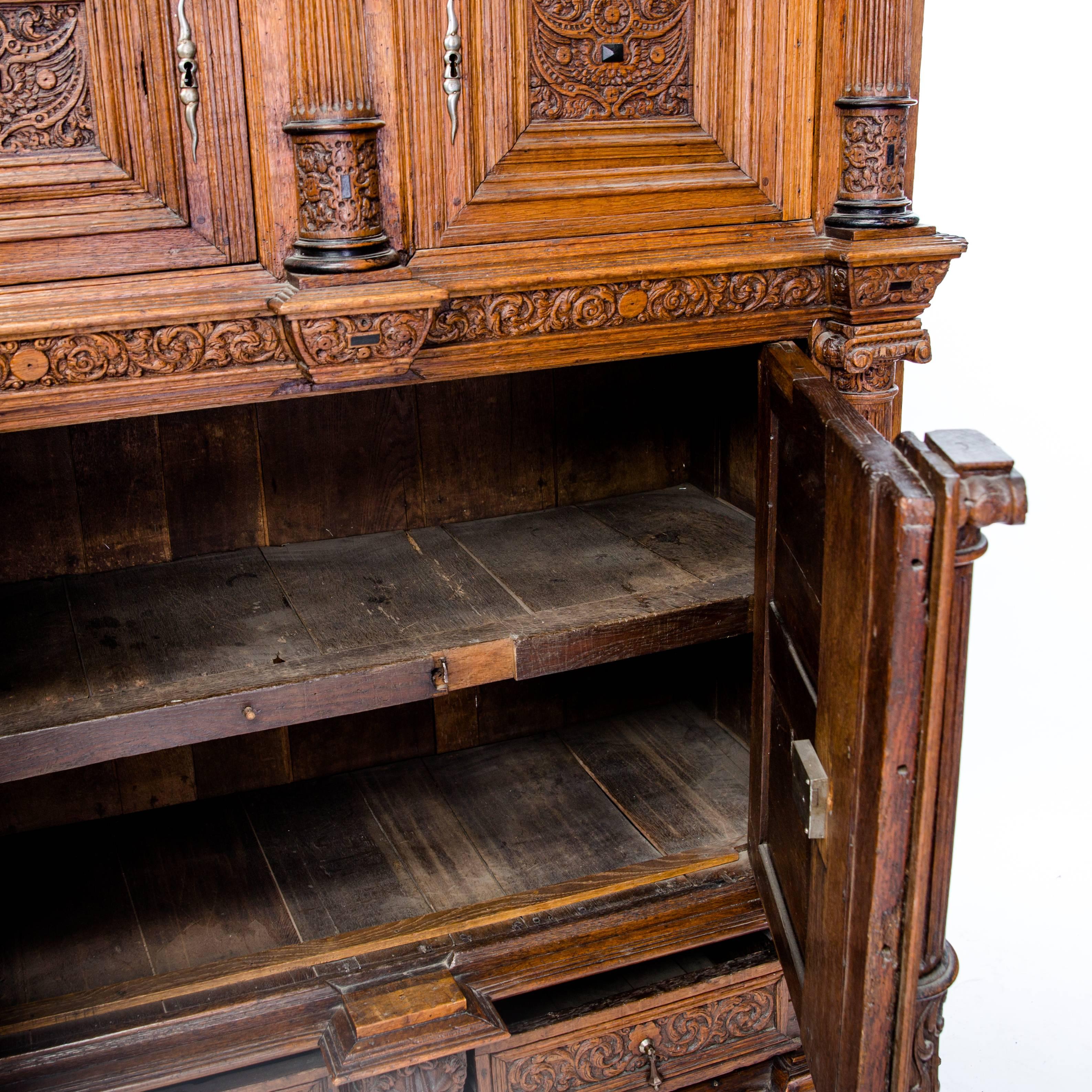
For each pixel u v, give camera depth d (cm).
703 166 164
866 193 168
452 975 170
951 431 113
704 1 159
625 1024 179
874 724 115
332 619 179
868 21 162
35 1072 154
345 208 139
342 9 136
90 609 184
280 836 208
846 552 123
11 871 199
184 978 169
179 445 198
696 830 203
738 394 214
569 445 226
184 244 140
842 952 129
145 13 133
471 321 152
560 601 183
